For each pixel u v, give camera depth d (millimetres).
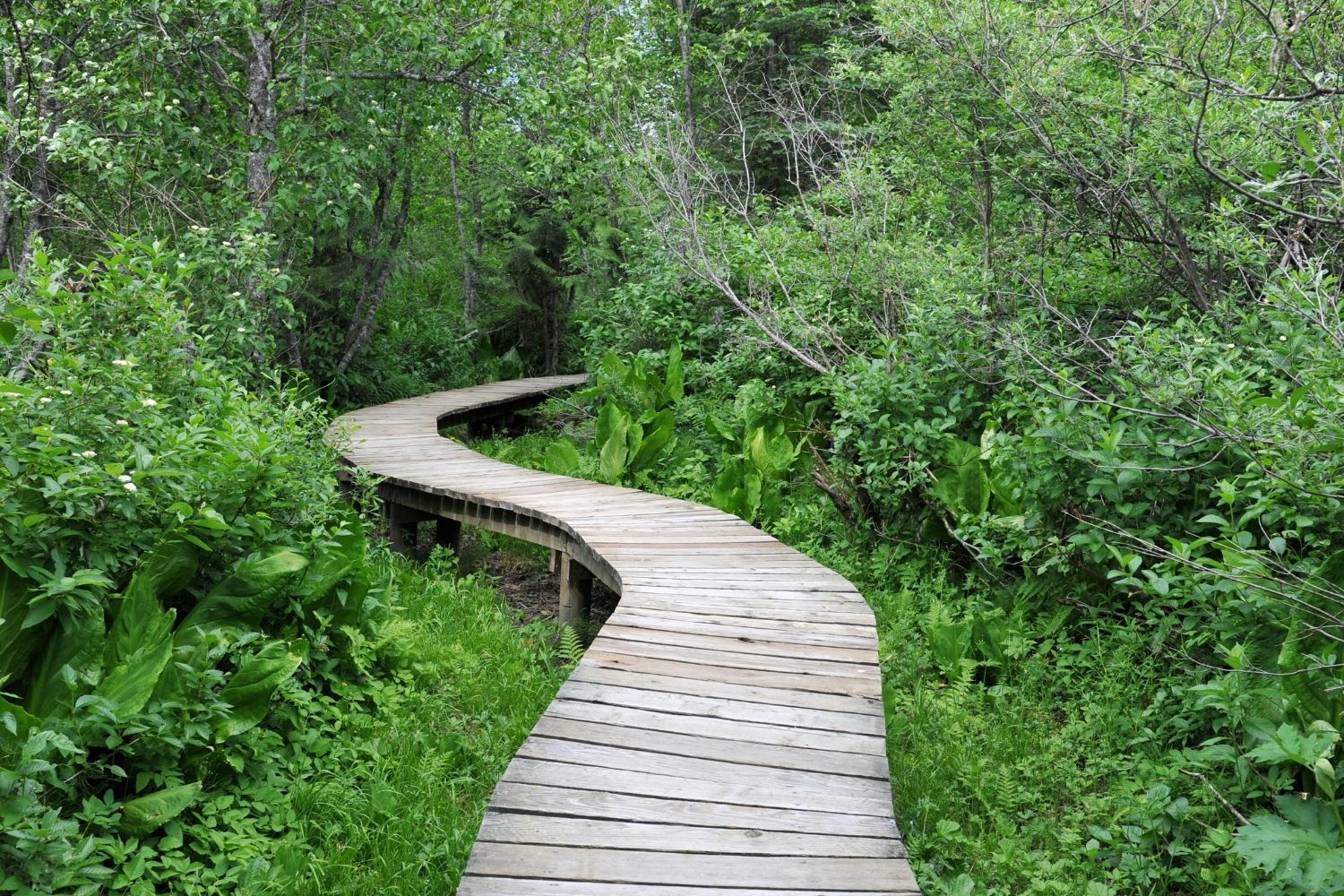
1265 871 3230
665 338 12625
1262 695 3783
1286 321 4883
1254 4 4293
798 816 3020
